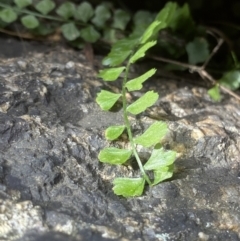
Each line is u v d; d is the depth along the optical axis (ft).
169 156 0.57
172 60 0.89
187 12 0.88
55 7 0.96
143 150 0.63
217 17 1.18
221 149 0.65
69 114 0.67
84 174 0.58
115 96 0.65
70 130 0.63
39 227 0.50
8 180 0.55
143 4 1.17
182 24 0.89
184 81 0.86
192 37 0.91
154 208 0.56
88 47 0.90
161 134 0.57
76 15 0.91
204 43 0.88
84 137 0.62
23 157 0.58
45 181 0.56
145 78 0.64
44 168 0.57
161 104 0.73
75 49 0.91
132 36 0.81
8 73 0.72
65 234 0.50
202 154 0.64
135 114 0.64
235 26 1.02
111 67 0.78
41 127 0.62
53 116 0.65
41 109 0.66
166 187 0.58
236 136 0.67
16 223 0.50
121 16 0.94
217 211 0.57
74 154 0.60
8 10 0.87
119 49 0.76
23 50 0.87
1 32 0.91
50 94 0.69
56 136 0.62
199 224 0.55
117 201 0.56
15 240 0.49
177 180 0.60
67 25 0.89
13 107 0.65
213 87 0.82
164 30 0.91
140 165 0.57
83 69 0.79
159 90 0.79
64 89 0.70
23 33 0.91
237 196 0.59
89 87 0.72
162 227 0.54
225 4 1.20
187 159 0.63
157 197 0.57
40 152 0.59
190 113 0.72
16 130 0.61
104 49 0.92
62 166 0.58
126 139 0.64
